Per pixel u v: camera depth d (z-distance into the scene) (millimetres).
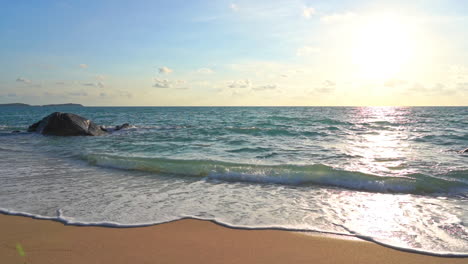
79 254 3805
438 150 13148
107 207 5734
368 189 7219
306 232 4582
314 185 7652
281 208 5766
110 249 3957
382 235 4473
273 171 8430
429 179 7531
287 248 4031
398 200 6305
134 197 6465
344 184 7637
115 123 34500
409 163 10109
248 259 3709
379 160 10742
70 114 21156
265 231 4613
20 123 36344
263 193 6871
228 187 7426
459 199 6355
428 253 3898
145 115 58406
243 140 16875
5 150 13914
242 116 48656
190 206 5848
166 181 8047
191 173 8977
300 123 30812
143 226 4789
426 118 40094
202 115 55781
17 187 7285
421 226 4828
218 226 4809
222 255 3812
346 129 24188
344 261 3686
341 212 5535
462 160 10555
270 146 14453
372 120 35656
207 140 17031
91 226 4766
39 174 8820
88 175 8727
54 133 20500
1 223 4875
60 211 5473
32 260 3633
